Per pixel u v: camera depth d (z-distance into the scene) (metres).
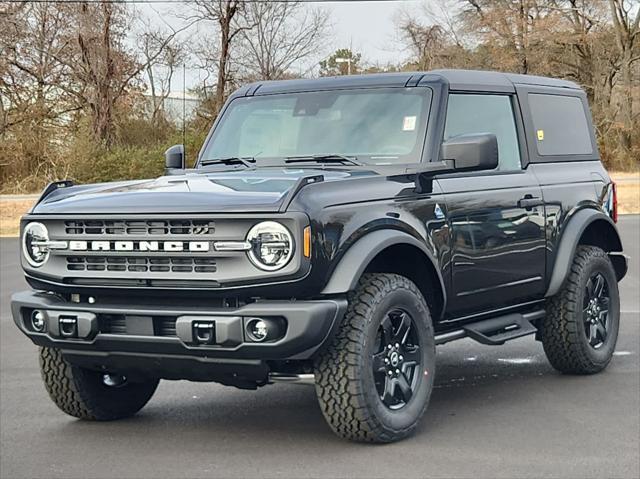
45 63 44.94
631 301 11.98
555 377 7.87
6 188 41.06
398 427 5.82
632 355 8.69
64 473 5.41
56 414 6.89
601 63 51.84
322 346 5.46
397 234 5.84
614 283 8.11
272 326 5.31
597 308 7.95
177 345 5.48
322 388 5.61
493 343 6.77
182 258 5.42
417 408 5.98
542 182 7.47
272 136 7.04
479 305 6.86
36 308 5.85
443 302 6.38
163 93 46.22
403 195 6.11
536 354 8.91
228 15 45.56
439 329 6.73
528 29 50.06
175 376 5.85
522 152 7.47
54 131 43.41
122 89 45.69
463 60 52.09
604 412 6.64
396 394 5.93
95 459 5.69
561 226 7.59
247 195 5.48
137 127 45.91
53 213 5.77
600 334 7.97
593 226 8.18
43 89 44.75
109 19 44.62
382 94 6.84
